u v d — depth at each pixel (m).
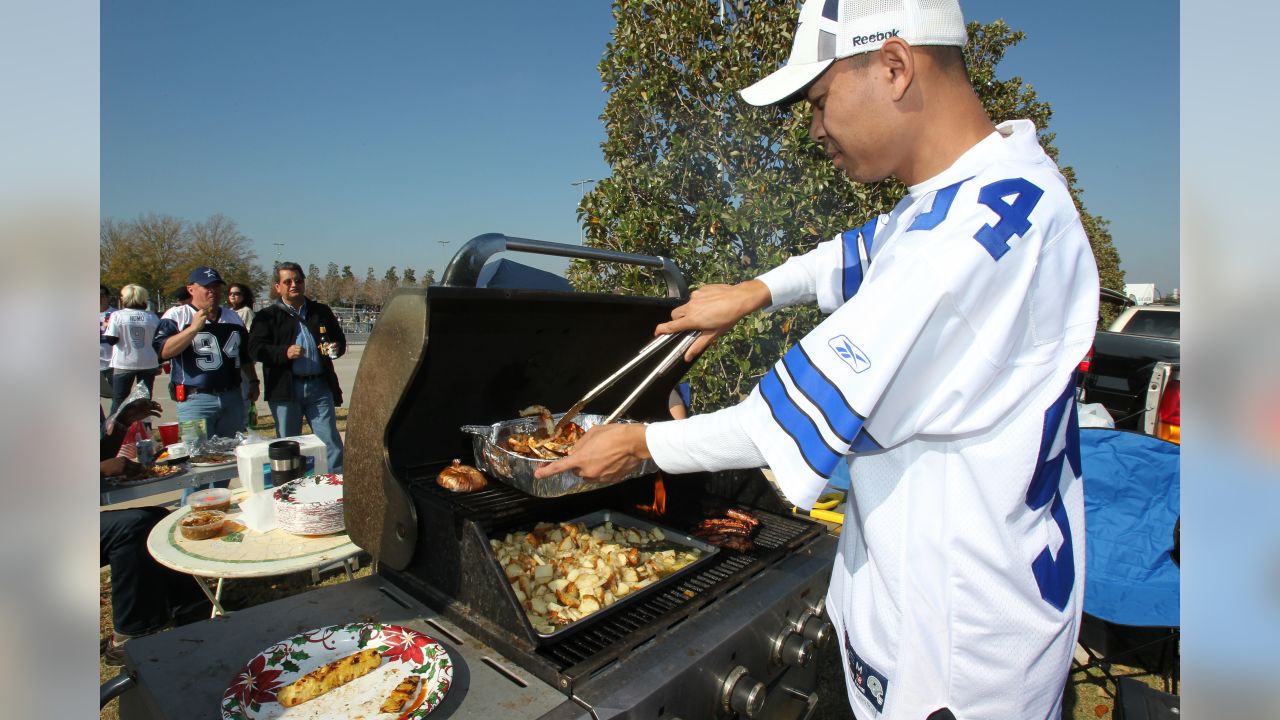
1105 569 2.42
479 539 1.30
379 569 1.55
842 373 0.96
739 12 3.73
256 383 6.35
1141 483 2.61
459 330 1.55
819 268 1.65
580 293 1.60
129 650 1.25
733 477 2.13
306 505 2.21
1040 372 0.98
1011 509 0.99
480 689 1.15
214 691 1.15
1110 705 2.66
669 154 3.75
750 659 1.43
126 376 5.74
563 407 2.06
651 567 1.68
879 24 1.01
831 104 1.09
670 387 2.15
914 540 1.04
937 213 0.98
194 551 2.15
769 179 3.46
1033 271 0.94
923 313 0.92
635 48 3.77
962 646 1.03
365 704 1.11
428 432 1.73
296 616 1.38
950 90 1.04
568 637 1.28
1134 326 7.04
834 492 3.81
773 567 1.70
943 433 0.99
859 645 1.15
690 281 3.74
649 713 1.15
